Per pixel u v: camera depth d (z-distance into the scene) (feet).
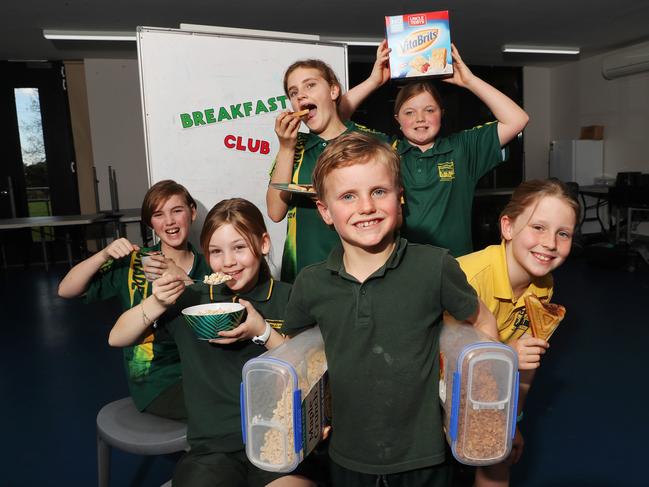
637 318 13.05
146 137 7.45
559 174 25.64
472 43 22.09
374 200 3.11
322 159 3.27
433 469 3.40
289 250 6.11
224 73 7.74
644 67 21.83
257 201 8.12
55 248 24.02
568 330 12.36
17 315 15.40
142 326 4.12
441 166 6.13
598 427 7.84
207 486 3.80
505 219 4.49
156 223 6.13
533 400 8.84
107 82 23.31
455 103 26.40
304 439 2.96
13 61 22.65
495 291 4.47
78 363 11.26
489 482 4.65
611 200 20.10
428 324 3.29
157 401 5.23
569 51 23.38
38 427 8.38
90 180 23.79
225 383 4.32
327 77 5.83
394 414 3.28
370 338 3.25
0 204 23.07
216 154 7.81
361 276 3.31
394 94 25.72
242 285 4.53
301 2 16.02
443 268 3.26
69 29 17.98
